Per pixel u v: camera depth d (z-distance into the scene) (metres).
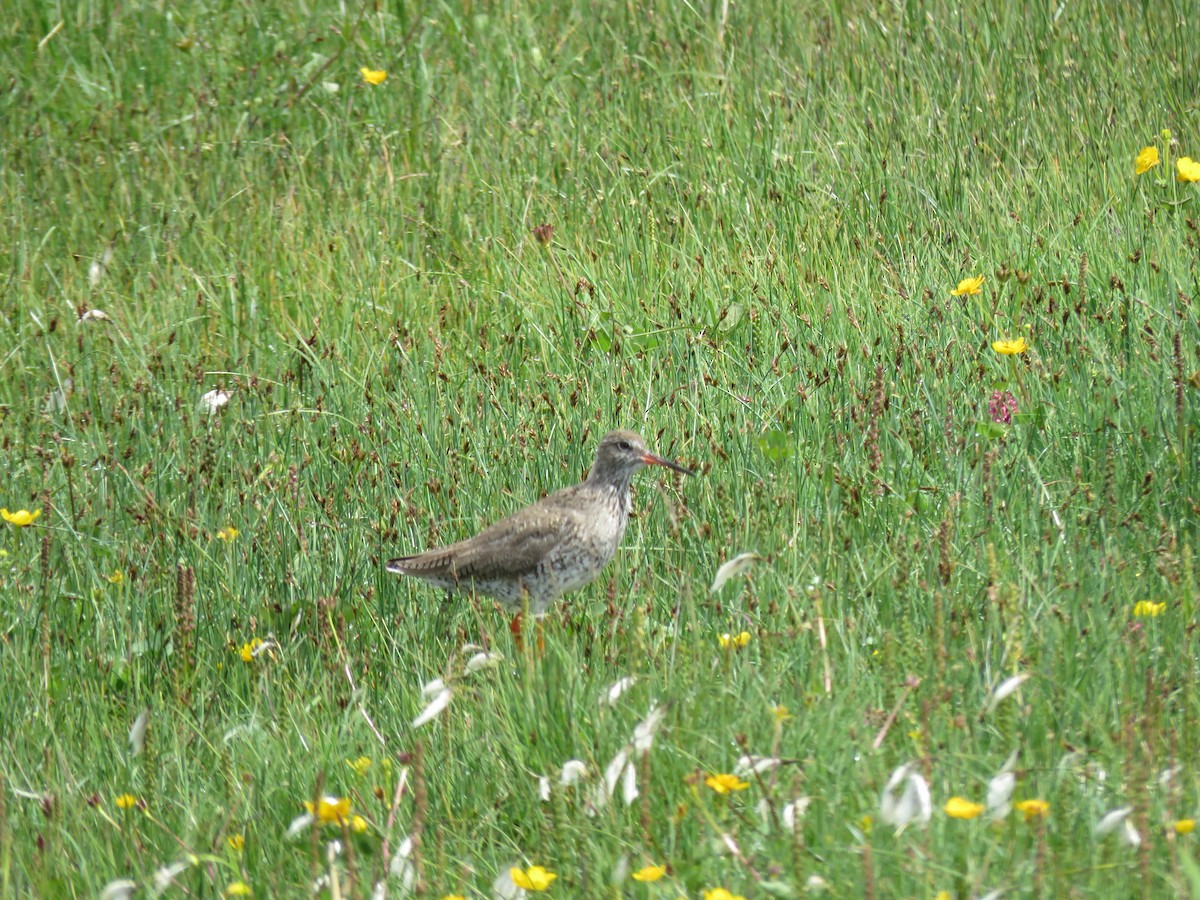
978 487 10.87
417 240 16.38
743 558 8.34
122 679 10.38
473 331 14.52
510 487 12.06
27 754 9.35
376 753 9.02
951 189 15.76
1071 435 11.45
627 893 7.36
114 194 17.36
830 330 13.53
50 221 17.16
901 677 8.57
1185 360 11.88
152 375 14.12
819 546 10.49
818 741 7.98
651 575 10.74
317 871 7.64
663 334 13.80
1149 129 16.23
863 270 14.39
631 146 17.39
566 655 9.23
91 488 12.59
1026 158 16.25
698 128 17.39
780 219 15.87
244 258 16.34
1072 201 15.16
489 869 7.97
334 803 7.62
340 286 15.68
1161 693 8.26
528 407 12.97
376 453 12.29
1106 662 8.59
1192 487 10.59
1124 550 10.05
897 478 11.23
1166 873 6.84
